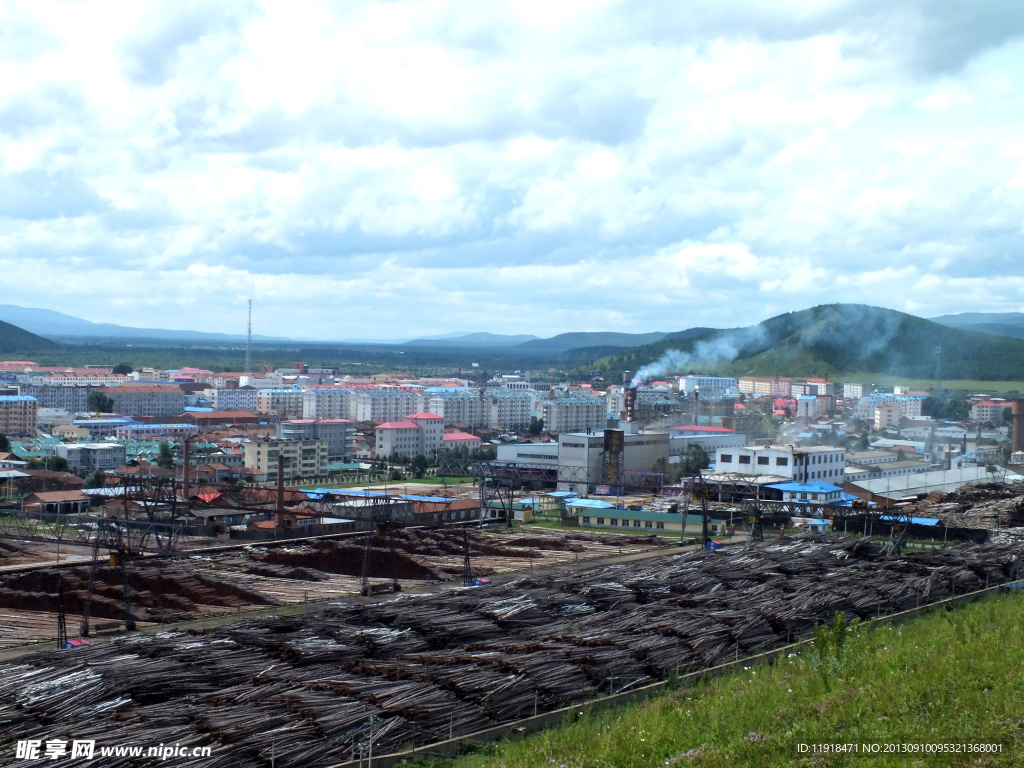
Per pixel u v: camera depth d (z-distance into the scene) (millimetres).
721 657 60469
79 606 92000
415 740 46250
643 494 191375
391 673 53219
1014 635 49594
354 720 46188
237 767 41875
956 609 73812
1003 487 168375
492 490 181250
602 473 197750
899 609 76438
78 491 169125
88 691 50219
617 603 79125
